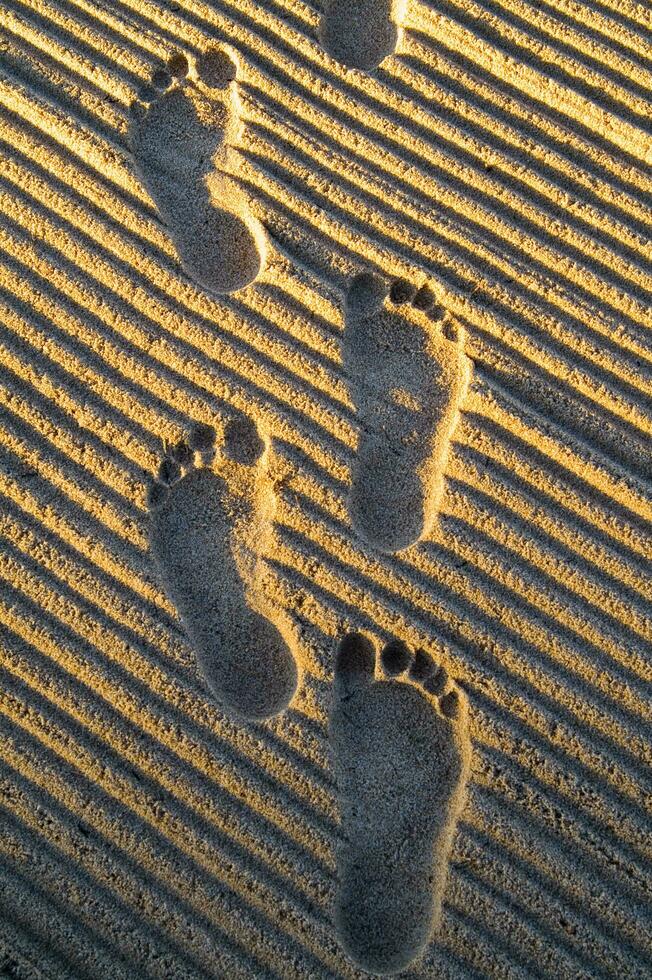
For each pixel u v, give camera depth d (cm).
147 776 119
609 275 120
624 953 116
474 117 121
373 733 118
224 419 120
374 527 119
